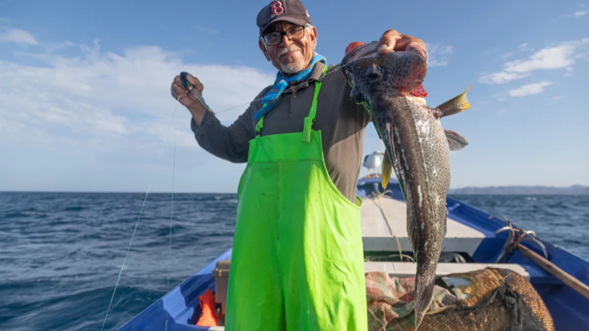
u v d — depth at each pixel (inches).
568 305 112.1
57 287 252.2
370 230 178.2
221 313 116.8
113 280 265.6
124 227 629.3
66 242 462.3
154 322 103.0
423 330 89.3
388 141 73.7
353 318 64.3
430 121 76.2
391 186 293.9
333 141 71.0
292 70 78.0
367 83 72.1
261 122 80.5
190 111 91.5
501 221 183.2
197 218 832.3
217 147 93.0
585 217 1106.7
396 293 100.5
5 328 186.2
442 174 77.0
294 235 65.3
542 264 122.3
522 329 90.4
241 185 79.4
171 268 303.4
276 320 68.3
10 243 458.6
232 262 72.1
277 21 74.7
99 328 183.8
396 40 75.7
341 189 70.9
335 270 64.1
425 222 74.2
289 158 70.2
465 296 100.3
